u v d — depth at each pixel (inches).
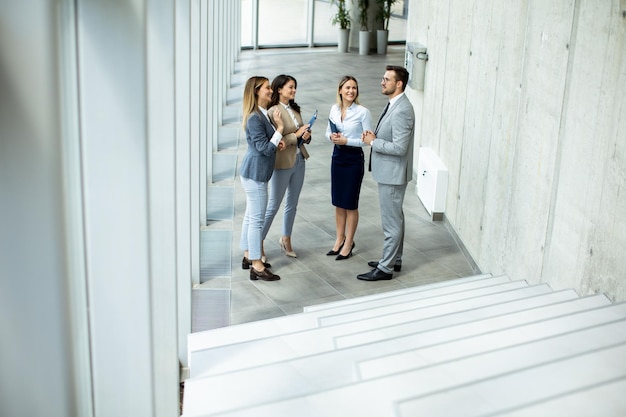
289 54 915.4
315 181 446.3
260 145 294.2
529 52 261.9
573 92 223.5
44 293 97.0
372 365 152.5
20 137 90.4
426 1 434.9
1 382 98.9
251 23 943.7
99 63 118.7
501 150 291.6
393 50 973.8
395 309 221.8
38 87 89.4
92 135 121.3
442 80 393.1
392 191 305.4
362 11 925.2
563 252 229.3
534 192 254.4
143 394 137.3
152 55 166.1
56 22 89.4
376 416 128.7
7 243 93.9
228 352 183.3
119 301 131.0
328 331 195.2
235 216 382.3
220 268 320.8
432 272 325.4
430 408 118.2
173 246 177.5
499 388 125.3
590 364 136.3
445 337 175.2
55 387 100.9
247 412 129.4
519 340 165.6
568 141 226.4
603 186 202.5
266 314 282.2
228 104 625.6
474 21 334.0
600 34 206.4
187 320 243.4
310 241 352.8
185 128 235.5
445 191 381.4
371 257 337.1
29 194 92.7
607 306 179.6
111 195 124.8
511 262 277.7
